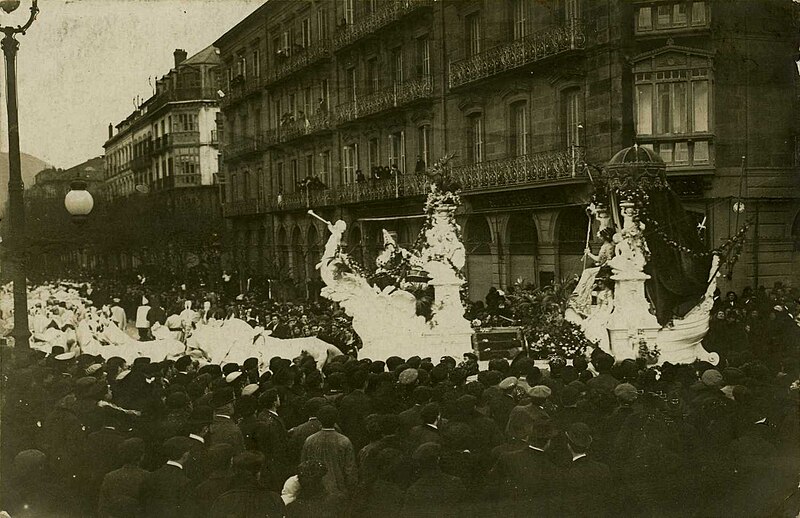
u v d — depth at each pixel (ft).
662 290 56.70
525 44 76.43
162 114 66.39
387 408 30.96
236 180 77.25
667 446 28.27
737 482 28.71
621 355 52.49
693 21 68.49
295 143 84.89
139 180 62.80
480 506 24.12
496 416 31.73
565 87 75.20
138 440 24.47
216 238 70.33
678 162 68.64
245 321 58.44
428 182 74.95
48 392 35.73
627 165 56.03
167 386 34.96
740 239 58.59
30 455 27.71
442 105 84.07
